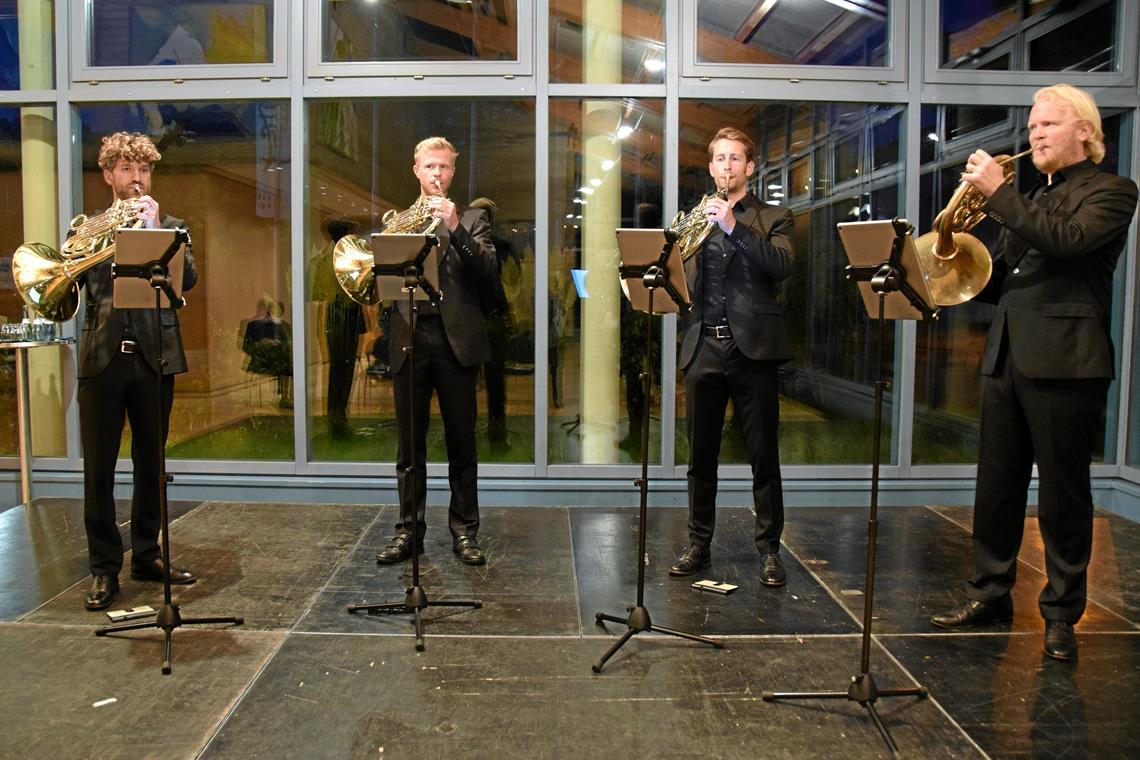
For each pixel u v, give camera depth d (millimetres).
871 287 2291
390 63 4238
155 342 3094
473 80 4234
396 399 3449
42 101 4352
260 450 4469
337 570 3381
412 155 4332
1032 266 2686
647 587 3229
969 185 2672
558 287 4367
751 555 3598
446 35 4246
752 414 3262
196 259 4410
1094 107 2613
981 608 2883
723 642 2748
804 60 4270
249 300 4418
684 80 4223
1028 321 2660
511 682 2471
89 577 3307
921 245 2850
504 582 3266
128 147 2984
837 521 4098
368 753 2104
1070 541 2686
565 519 4098
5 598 3088
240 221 4391
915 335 4359
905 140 4320
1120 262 4375
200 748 2125
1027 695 2410
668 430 4336
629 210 4336
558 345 4391
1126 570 3443
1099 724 2254
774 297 3266
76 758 2080
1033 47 4305
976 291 2766
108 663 2578
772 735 2201
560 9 4246
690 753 2115
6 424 4520
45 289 2893
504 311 4363
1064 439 2633
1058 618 2693
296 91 4266
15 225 4500
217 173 4375
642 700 2375
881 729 2180
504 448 4434
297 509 4238
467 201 4328
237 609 2990
